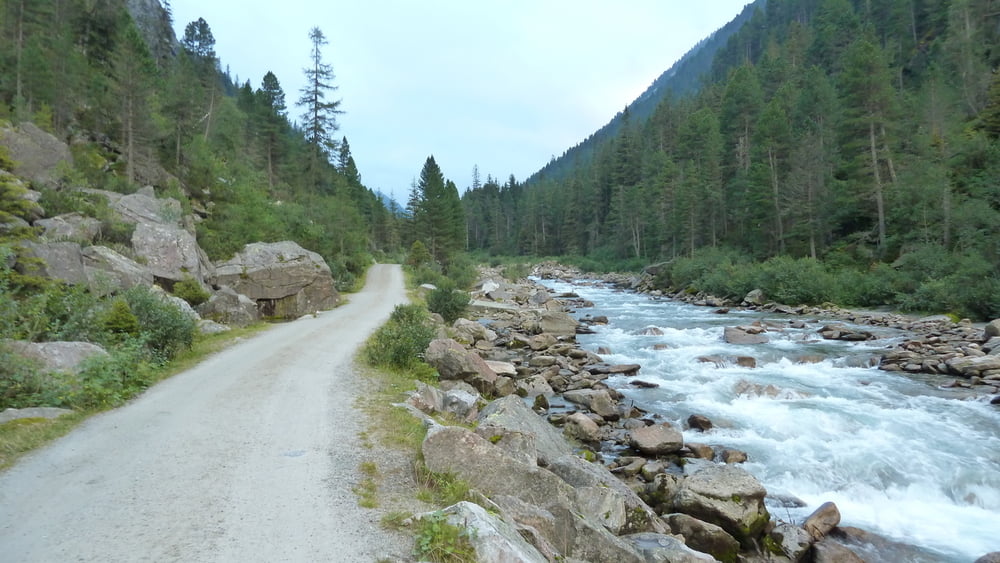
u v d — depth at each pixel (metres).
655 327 30.11
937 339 24.16
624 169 110.25
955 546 8.71
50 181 30.23
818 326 30.95
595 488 7.75
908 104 54.75
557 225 130.38
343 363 15.70
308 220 53.94
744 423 14.08
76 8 58.38
